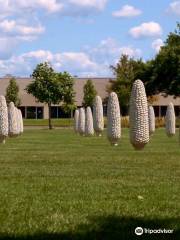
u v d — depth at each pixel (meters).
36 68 79.88
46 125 91.12
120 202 12.19
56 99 79.75
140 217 10.63
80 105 108.12
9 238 9.17
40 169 19.09
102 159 23.03
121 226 9.90
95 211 11.20
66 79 80.50
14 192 13.67
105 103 102.62
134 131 25.98
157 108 105.56
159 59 79.94
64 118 106.50
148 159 23.08
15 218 10.60
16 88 98.69
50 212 11.14
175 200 12.46
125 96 93.31
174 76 79.50
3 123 36.06
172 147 31.39
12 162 21.80
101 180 15.96
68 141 39.22
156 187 14.50
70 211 11.22
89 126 48.94
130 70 95.31
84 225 9.99
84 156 24.62
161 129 74.25
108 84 105.75
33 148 30.80
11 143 36.47
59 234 9.40
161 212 11.09
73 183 15.27
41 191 13.84
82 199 12.61
